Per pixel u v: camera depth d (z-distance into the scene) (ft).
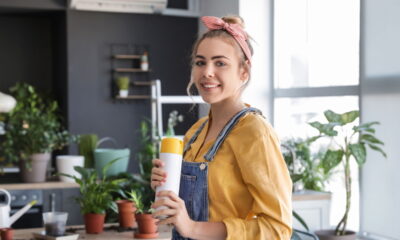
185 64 21.76
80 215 15.83
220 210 5.34
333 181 15.24
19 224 15.44
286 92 17.97
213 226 5.10
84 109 20.52
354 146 12.74
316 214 14.10
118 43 20.88
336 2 15.83
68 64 20.29
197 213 5.45
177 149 5.23
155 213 5.07
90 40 20.54
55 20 22.02
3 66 22.38
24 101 20.45
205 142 5.73
